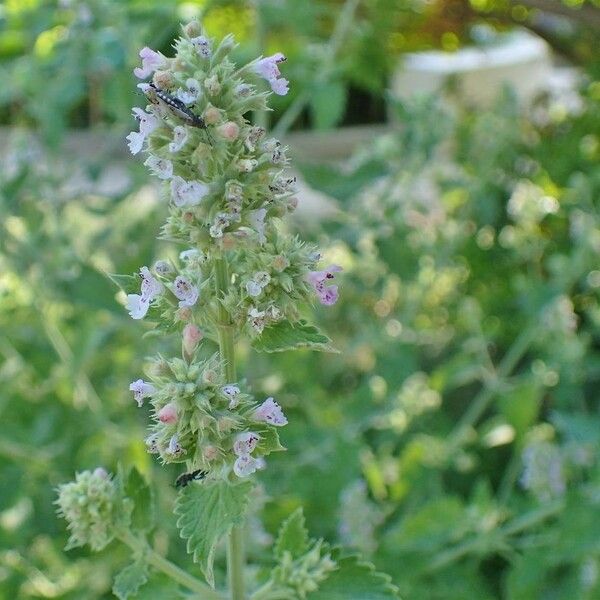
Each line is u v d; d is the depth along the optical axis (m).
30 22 0.51
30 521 0.48
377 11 0.59
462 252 0.67
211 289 0.23
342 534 0.42
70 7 0.50
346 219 0.56
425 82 0.76
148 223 0.56
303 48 0.55
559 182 0.67
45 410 0.51
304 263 0.23
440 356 0.66
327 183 0.52
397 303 0.63
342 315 0.63
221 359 0.23
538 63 0.79
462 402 0.63
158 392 0.23
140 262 0.51
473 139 0.62
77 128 0.79
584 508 0.40
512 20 0.72
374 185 0.59
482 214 0.63
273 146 0.22
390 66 0.63
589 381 0.61
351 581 0.27
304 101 0.54
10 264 0.52
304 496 0.44
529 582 0.41
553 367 0.52
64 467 0.49
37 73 0.51
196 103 0.21
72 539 0.27
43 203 0.54
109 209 0.54
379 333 0.56
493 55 0.77
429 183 0.74
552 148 0.68
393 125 0.91
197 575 0.34
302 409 0.54
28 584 0.47
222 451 0.23
